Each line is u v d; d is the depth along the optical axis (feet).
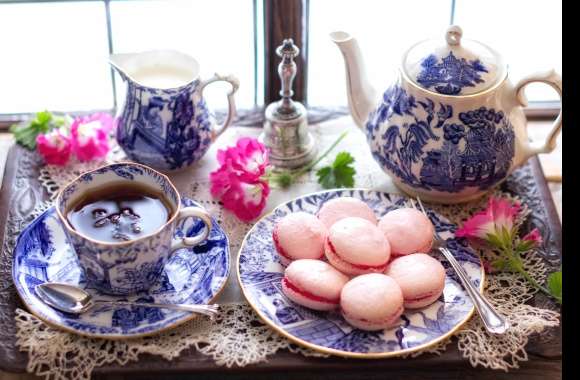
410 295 2.07
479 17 3.04
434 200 2.48
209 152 2.69
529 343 2.11
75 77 3.03
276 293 2.15
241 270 2.20
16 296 2.17
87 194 2.18
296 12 2.77
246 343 2.08
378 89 2.74
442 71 2.25
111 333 2.03
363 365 2.04
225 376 2.22
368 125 2.47
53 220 2.29
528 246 2.31
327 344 2.03
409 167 2.35
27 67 3.00
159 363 2.04
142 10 2.90
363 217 2.26
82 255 2.06
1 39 2.93
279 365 2.04
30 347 2.04
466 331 2.11
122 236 2.08
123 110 2.48
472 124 2.26
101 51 2.98
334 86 3.06
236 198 2.39
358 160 2.68
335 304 2.08
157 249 2.07
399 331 2.06
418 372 2.13
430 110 2.26
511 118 2.33
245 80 3.06
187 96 2.43
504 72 2.27
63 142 2.55
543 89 3.07
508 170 2.38
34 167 2.58
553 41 3.08
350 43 2.42
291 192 2.56
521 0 3.01
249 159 2.39
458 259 2.25
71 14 2.89
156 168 2.54
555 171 2.78
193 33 2.97
